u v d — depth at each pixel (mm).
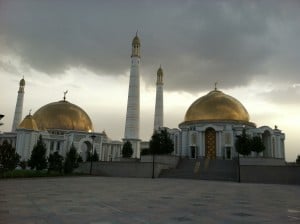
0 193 19062
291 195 22344
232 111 70312
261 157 51531
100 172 55281
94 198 17172
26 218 10797
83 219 10859
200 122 70125
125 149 66812
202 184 33031
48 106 94062
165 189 24672
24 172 40781
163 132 60750
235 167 50406
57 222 10242
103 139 99500
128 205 14617
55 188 23375
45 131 85188
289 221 11477
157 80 86438
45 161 53375
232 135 66812
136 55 75062
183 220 11125
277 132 69062
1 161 38469
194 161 56281
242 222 11039
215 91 78125
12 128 93438
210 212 13102
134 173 50812
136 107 72688
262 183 40969
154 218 11367
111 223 10273
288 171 42094
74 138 86625
